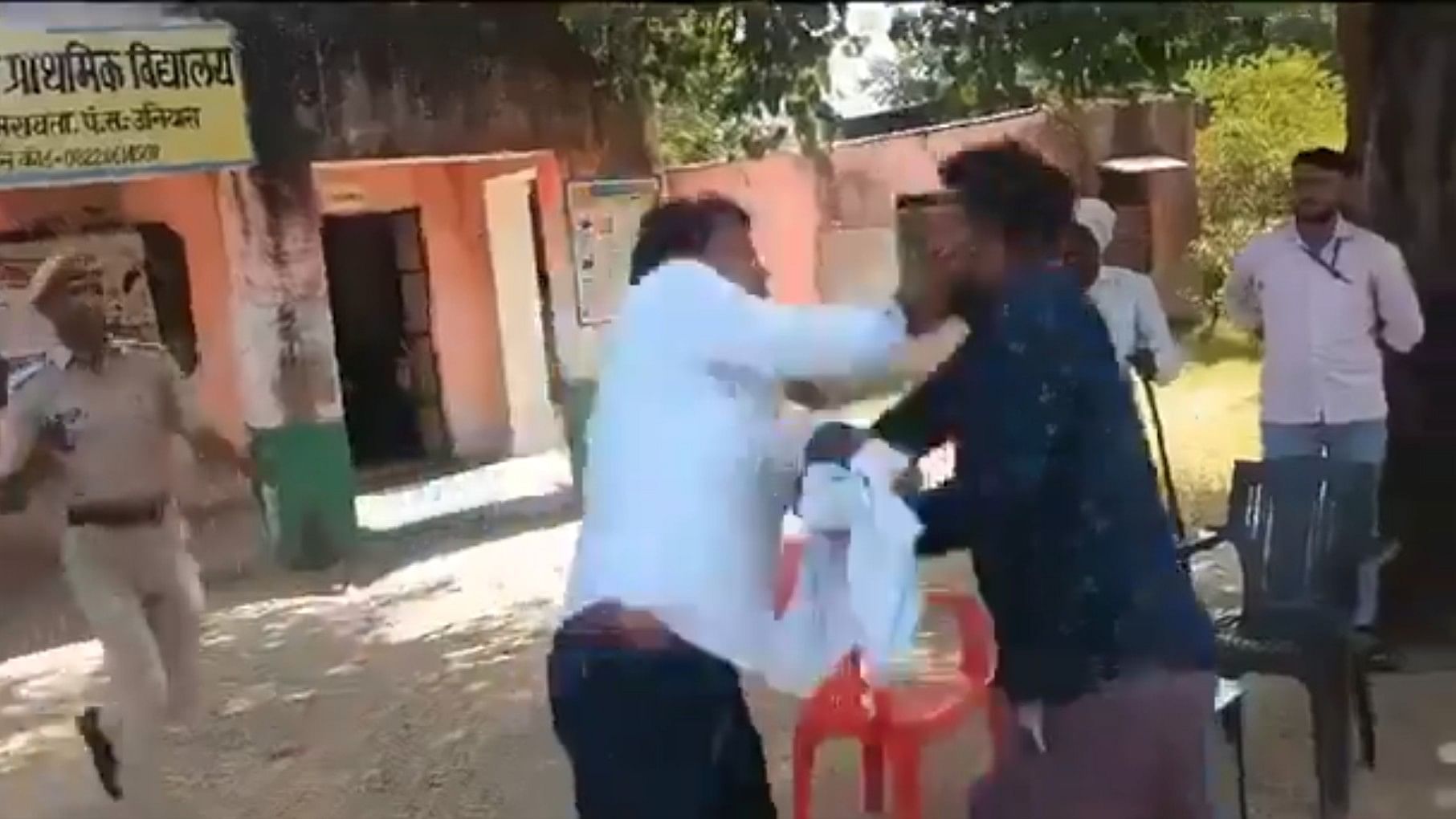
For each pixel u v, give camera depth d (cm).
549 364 934
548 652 338
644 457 297
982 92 695
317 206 823
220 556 785
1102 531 285
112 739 516
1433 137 482
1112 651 287
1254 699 429
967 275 287
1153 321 404
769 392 304
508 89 827
